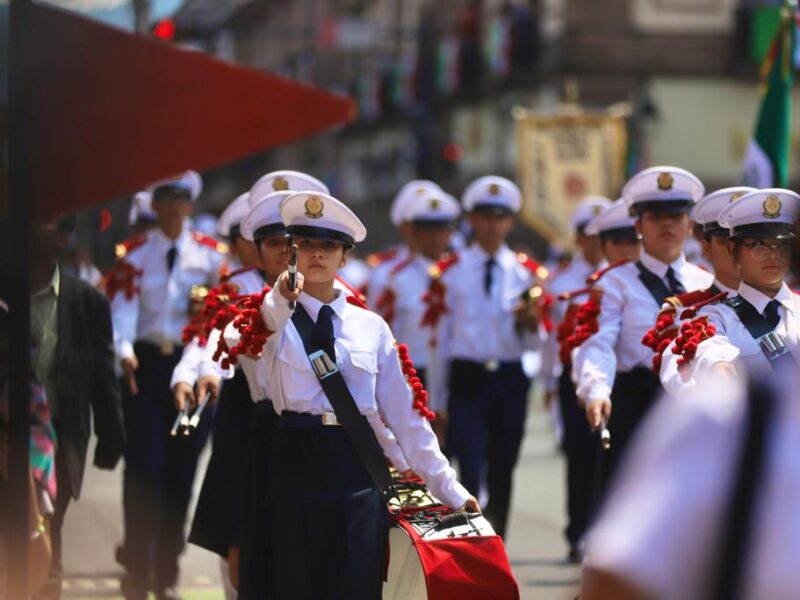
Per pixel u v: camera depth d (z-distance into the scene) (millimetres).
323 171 170625
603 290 26438
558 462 55656
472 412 35125
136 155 22828
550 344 38406
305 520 19969
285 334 20250
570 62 107625
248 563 21203
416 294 39188
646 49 108250
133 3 31875
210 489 26094
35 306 25359
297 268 20422
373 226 152250
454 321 35844
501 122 117312
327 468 20016
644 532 9484
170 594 31078
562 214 51969
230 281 27312
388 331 20766
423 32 119188
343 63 161750
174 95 22844
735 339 20766
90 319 26297
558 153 51938
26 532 19406
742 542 9453
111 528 36875
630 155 53250
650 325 26172
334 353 20219
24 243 19281
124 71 22516
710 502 9500
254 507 21484
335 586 19828
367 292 40469
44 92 22297
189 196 33562
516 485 49844
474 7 123812
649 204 26422
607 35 108062
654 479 9609
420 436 20516
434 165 129125
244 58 180875
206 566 35844
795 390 9688
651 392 26156
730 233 21109
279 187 27297
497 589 19172
